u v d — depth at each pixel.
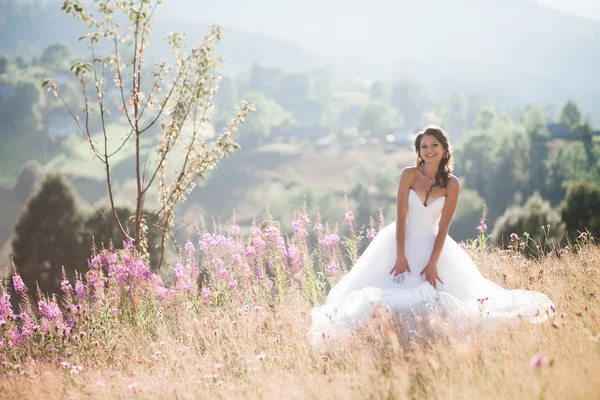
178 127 10.12
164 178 10.40
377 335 4.72
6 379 5.96
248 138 177.38
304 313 6.43
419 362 3.97
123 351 6.61
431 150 5.79
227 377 4.96
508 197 110.19
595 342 4.02
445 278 5.74
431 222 5.84
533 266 7.24
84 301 7.80
